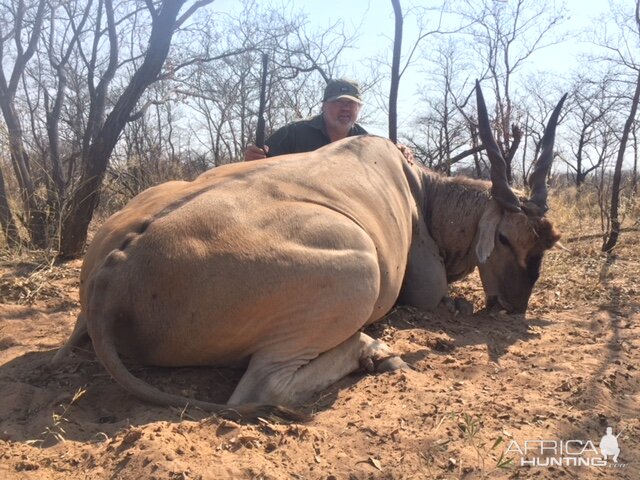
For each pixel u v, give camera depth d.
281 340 3.55
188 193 3.69
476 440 3.09
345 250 3.73
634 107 8.32
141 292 3.34
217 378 3.72
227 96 15.12
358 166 4.57
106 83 8.77
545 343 4.80
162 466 2.62
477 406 3.49
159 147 14.66
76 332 4.02
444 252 5.73
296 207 3.75
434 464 2.88
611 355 4.49
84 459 2.76
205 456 2.78
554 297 6.20
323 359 3.75
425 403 3.51
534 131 17.34
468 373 4.11
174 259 3.34
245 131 17.12
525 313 5.58
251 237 3.49
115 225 3.75
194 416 3.20
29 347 4.41
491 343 4.78
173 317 3.38
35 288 5.71
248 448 2.90
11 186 9.14
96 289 3.36
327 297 3.60
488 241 5.32
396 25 9.02
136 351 3.50
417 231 5.41
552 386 3.87
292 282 3.49
